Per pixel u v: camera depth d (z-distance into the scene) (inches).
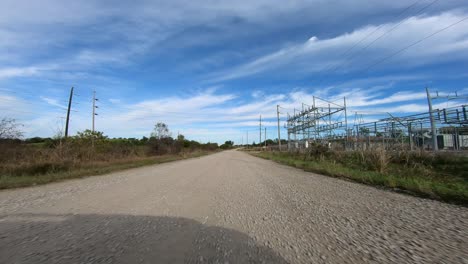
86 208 232.8
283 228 176.6
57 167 595.5
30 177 478.9
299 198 284.4
